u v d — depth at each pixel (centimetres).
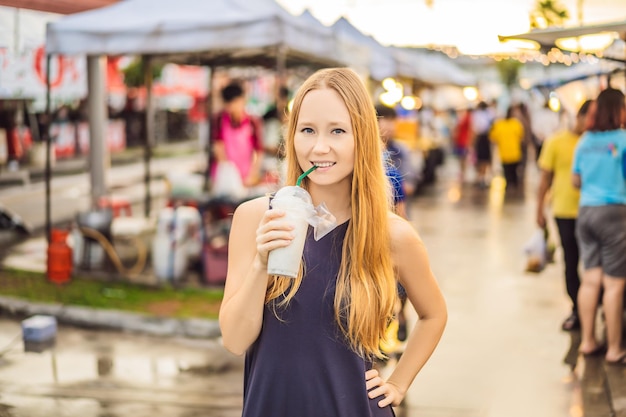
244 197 799
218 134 825
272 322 218
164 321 662
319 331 216
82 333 644
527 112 1922
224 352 602
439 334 245
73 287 775
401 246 232
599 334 639
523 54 808
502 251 1041
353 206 224
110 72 2148
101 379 537
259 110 1945
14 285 779
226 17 715
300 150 224
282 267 201
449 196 1653
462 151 1952
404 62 1349
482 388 525
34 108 1681
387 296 222
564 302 766
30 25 815
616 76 676
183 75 2489
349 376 219
